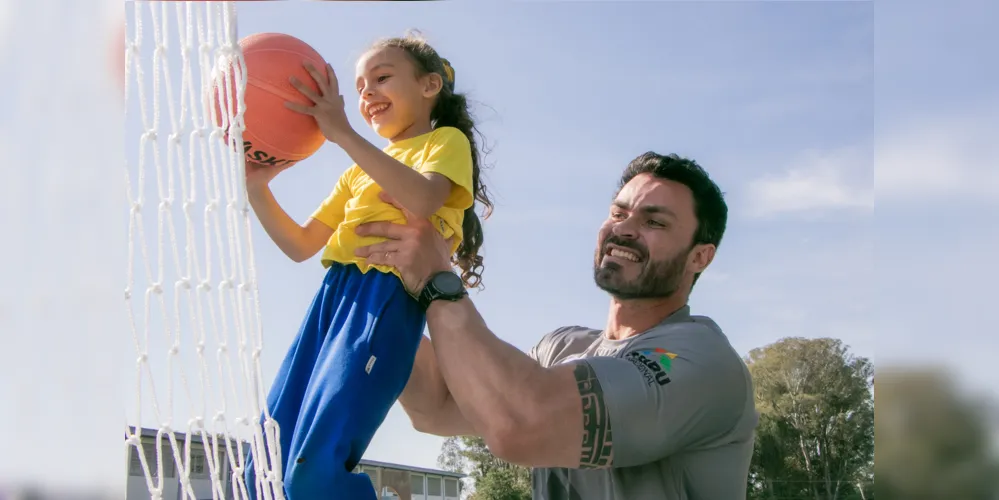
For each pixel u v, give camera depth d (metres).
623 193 2.83
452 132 2.38
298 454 1.88
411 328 2.16
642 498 2.33
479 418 2.16
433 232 2.28
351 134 2.13
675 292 2.75
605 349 2.68
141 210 1.79
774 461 21.72
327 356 2.05
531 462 2.20
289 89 2.12
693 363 2.34
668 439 2.25
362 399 1.95
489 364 2.14
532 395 2.14
